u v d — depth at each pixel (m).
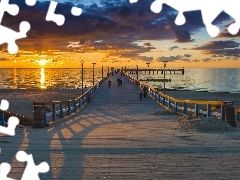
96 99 29.77
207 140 10.02
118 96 32.53
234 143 9.50
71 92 64.81
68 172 6.55
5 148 8.76
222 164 7.15
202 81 138.25
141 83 42.16
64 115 18.25
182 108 20.33
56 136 10.88
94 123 15.08
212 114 15.69
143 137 10.67
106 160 7.54
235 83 126.38
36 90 69.50
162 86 99.69
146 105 25.16
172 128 12.98
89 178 6.16
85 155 8.05
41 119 13.18
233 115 13.31
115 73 103.38
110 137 10.71
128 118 17.19
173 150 8.60
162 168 6.84
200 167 6.91
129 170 6.69
